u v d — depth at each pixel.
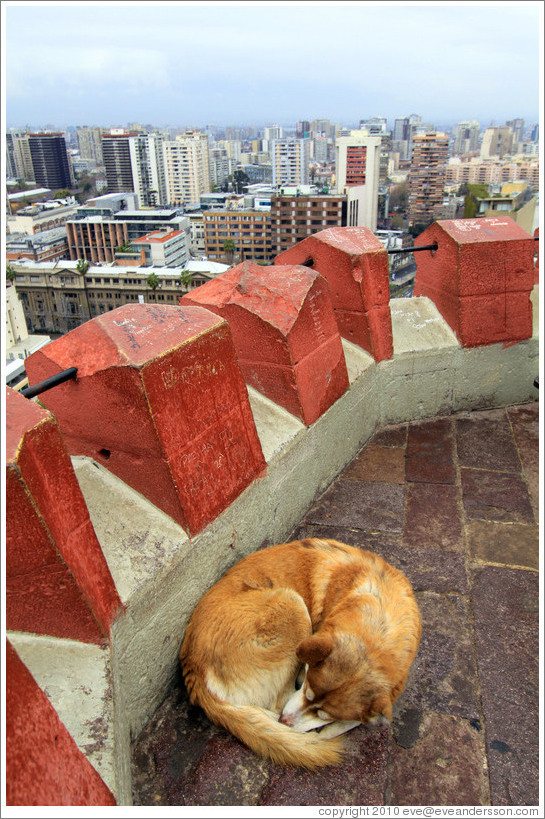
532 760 2.18
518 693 2.45
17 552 1.59
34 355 2.42
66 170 164.25
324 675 2.09
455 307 4.56
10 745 1.22
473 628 2.78
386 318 4.36
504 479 3.96
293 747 2.07
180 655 2.41
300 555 2.64
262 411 3.36
